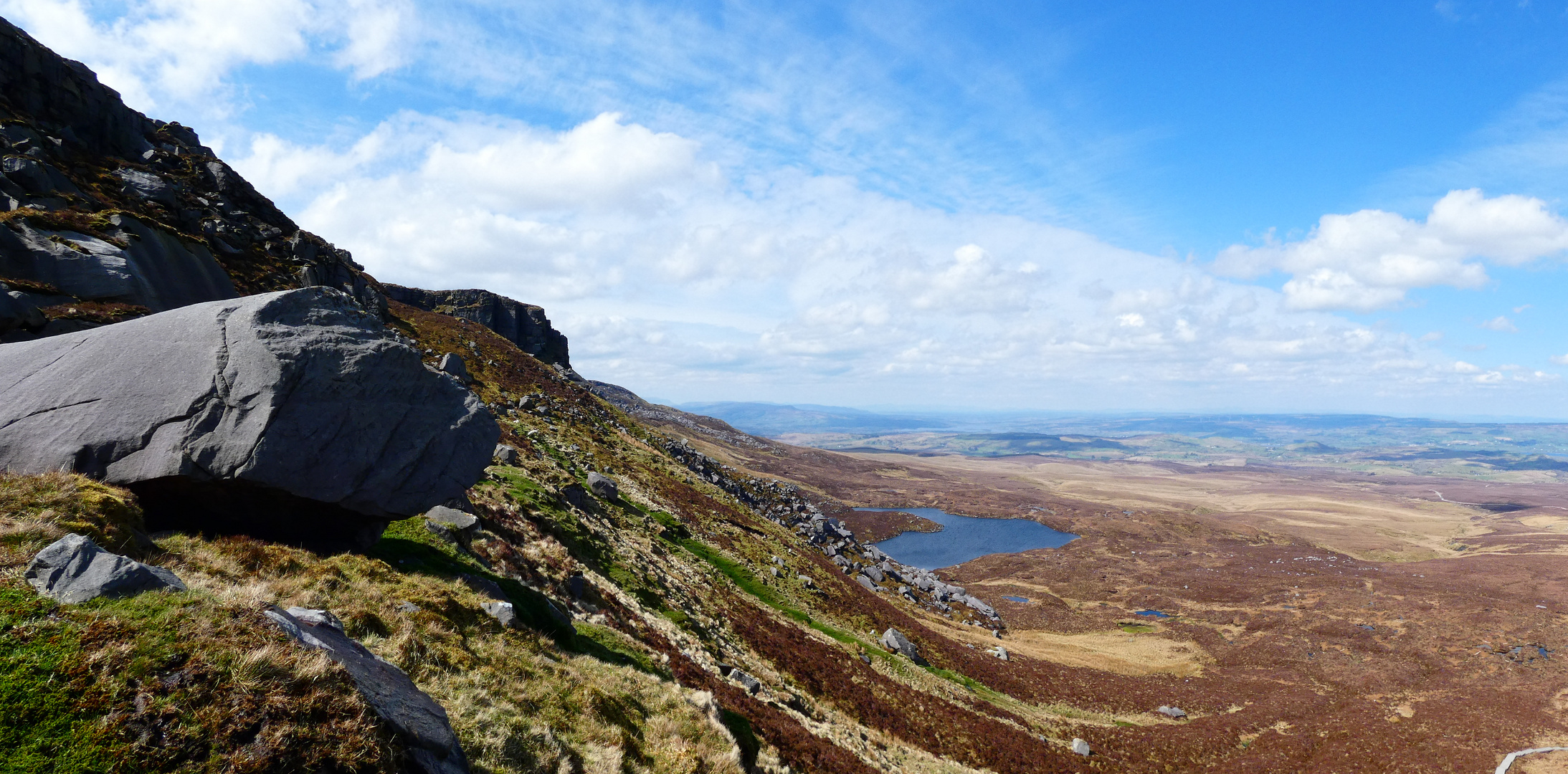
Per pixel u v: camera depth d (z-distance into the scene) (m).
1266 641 100.94
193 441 15.12
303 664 8.58
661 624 33.44
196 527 15.52
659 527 64.12
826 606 68.25
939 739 42.75
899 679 52.59
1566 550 167.00
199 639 8.23
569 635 21.38
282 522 16.78
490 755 10.92
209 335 16.89
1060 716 61.31
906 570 127.31
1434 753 58.25
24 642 7.25
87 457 14.77
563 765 12.02
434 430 18.91
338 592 14.32
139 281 34.31
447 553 22.12
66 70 52.66
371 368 18.23
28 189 38.56
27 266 30.56
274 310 17.78
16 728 6.41
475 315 157.50
